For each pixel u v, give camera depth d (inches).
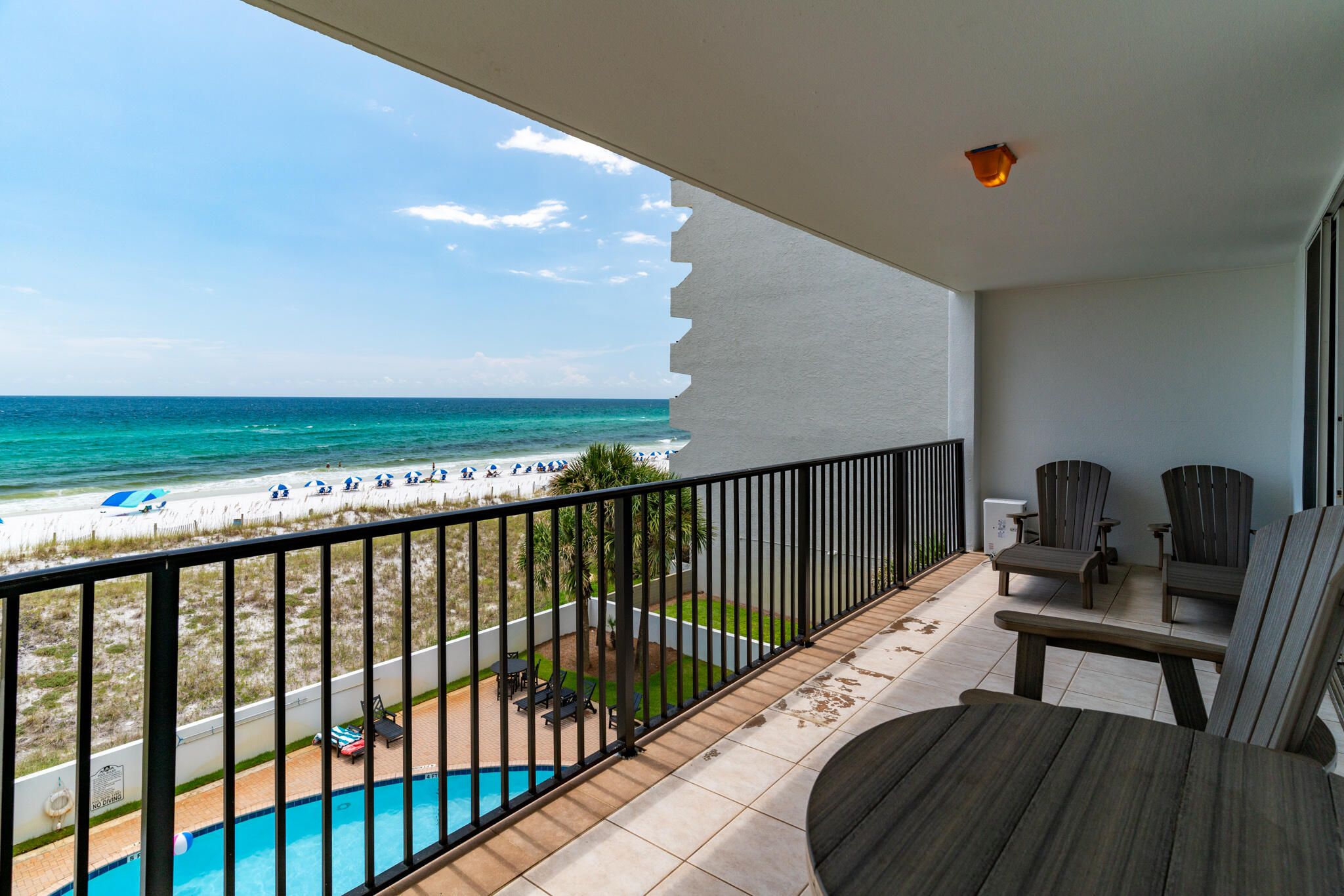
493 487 1525.6
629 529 101.8
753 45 82.2
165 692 54.5
